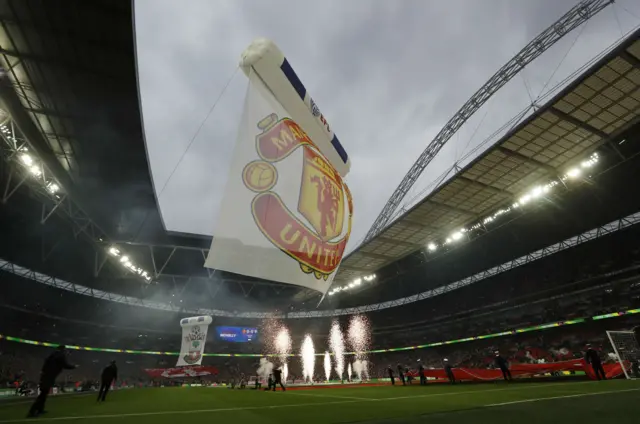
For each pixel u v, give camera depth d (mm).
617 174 29406
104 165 30062
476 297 49656
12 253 37500
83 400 14953
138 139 27453
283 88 4102
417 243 42469
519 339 44156
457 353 49719
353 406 8922
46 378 9094
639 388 9766
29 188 29703
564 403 7164
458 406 7648
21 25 19188
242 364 57438
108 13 18453
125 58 21000
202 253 47812
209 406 10578
